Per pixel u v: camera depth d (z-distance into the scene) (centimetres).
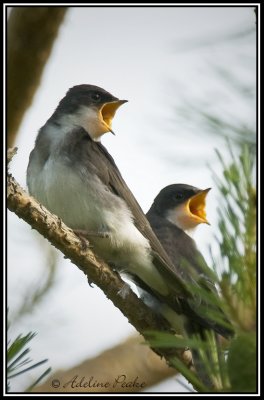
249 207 449
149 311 824
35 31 1045
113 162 1098
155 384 1148
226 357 438
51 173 1026
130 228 1039
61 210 1026
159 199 1302
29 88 1062
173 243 1206
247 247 444
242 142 609
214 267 441
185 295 960
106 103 1160
